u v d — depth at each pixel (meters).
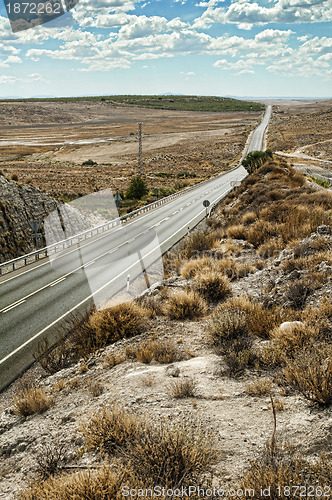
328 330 6.17
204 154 132.00
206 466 3.40
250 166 51.31
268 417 4.23
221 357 6.43
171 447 3.39
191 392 5.20
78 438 4.58
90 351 8.33
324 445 3.45
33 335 10.95
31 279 17.28
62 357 8.55
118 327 8.59
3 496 3.88
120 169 102.81
